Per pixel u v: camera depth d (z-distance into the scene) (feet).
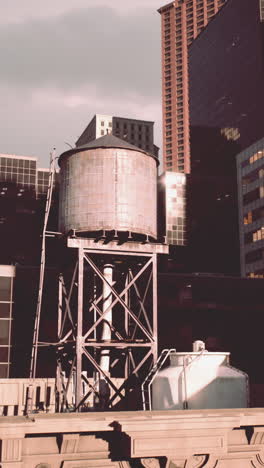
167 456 36.11
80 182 90.33
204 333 151.94
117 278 133.59
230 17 430.61
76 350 82.84
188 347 148.87
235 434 39.70
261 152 333.21
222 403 58.65
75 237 86.89
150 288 142.10
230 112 420.36
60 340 93.20
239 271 367.86
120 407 96.94
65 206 91.35
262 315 159.53
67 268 99.35
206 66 474.90
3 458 32.99
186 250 358.84
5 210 345.51
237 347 154.51
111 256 93.50
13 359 133.18
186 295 152.66
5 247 337.93
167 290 151.33
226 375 60.03
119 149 90.84
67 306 90.17
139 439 35.58
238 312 157.28
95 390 92.48
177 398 58.80
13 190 350.43
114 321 133.80
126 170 90.43
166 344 146.51
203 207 372.99
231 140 415.23
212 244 367.45
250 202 341.21
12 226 343.87
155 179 96.02
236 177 390.21
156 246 91.15
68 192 91.35
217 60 452.76
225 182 382.42
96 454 36.17
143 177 92.27
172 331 148.46
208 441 37.19
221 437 37.60
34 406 107.04
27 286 138.51
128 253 89.51
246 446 39.65
